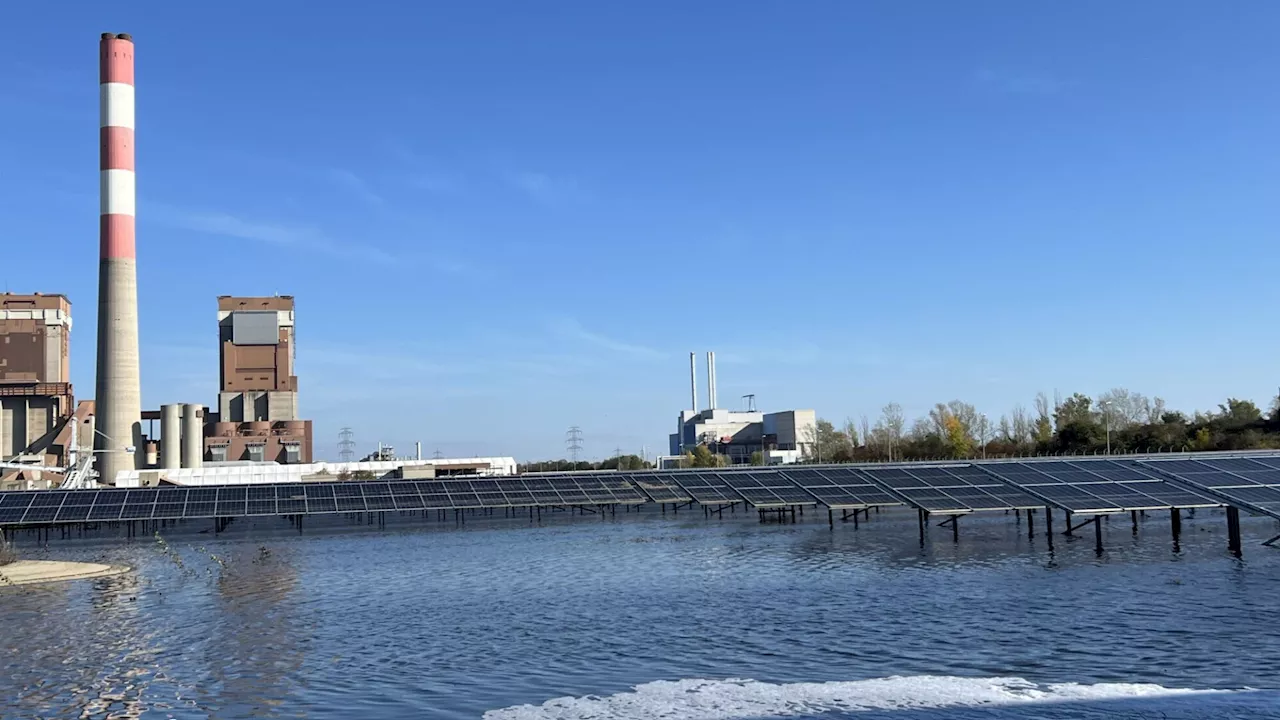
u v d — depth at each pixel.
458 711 29.38
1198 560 62.19
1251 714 27.91
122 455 161.62
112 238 163.50
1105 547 70.62
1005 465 90.44
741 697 30.39
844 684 31.70
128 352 163.75
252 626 44.00
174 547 83.12
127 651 38.56
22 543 89.81
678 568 62.56
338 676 34.03
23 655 38.00
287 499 98.44
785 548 73.75
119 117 164.75
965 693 30.39
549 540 84.88
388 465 174.62
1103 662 34.19
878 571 58.84
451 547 80.06
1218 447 170.38
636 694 30.98
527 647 38.53
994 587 51.53
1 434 195.38
